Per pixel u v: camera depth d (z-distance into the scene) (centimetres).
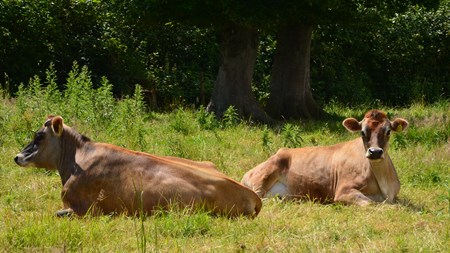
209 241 851
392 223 955
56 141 1028
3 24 2303
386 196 1131
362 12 2216
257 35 2220
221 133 1792
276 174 1228
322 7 2050
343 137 1794
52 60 2434
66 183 995
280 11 2058
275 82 2391
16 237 834
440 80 3081
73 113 1725
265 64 2847
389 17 2350
